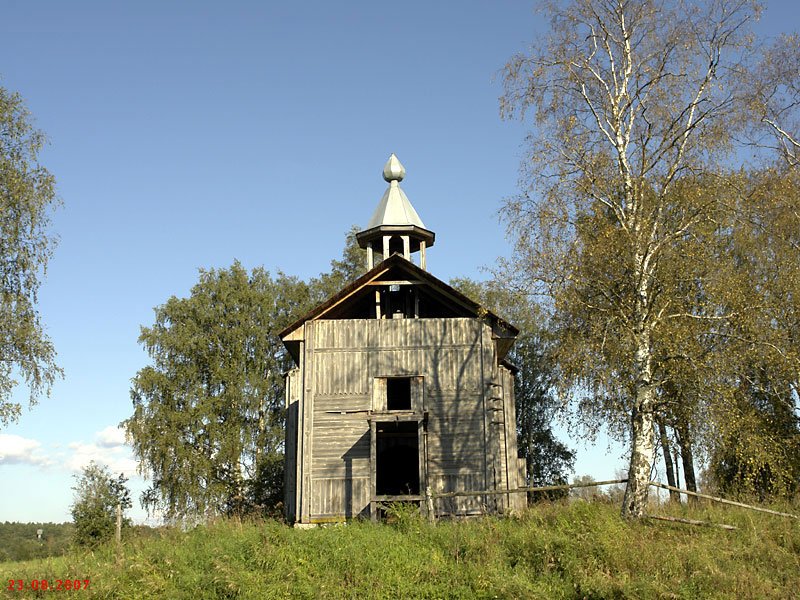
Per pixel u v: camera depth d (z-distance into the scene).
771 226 25.14
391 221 36.88
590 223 23.27
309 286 54.03
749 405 22.61
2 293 27.34
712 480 27.27
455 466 28.52
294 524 28.30
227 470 46.53
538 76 25.22
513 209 24.00
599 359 21.73
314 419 29.17
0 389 26.50
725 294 21.72
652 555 18.69
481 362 29.64
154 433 45.53
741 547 19.39
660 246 22.86
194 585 18.86
